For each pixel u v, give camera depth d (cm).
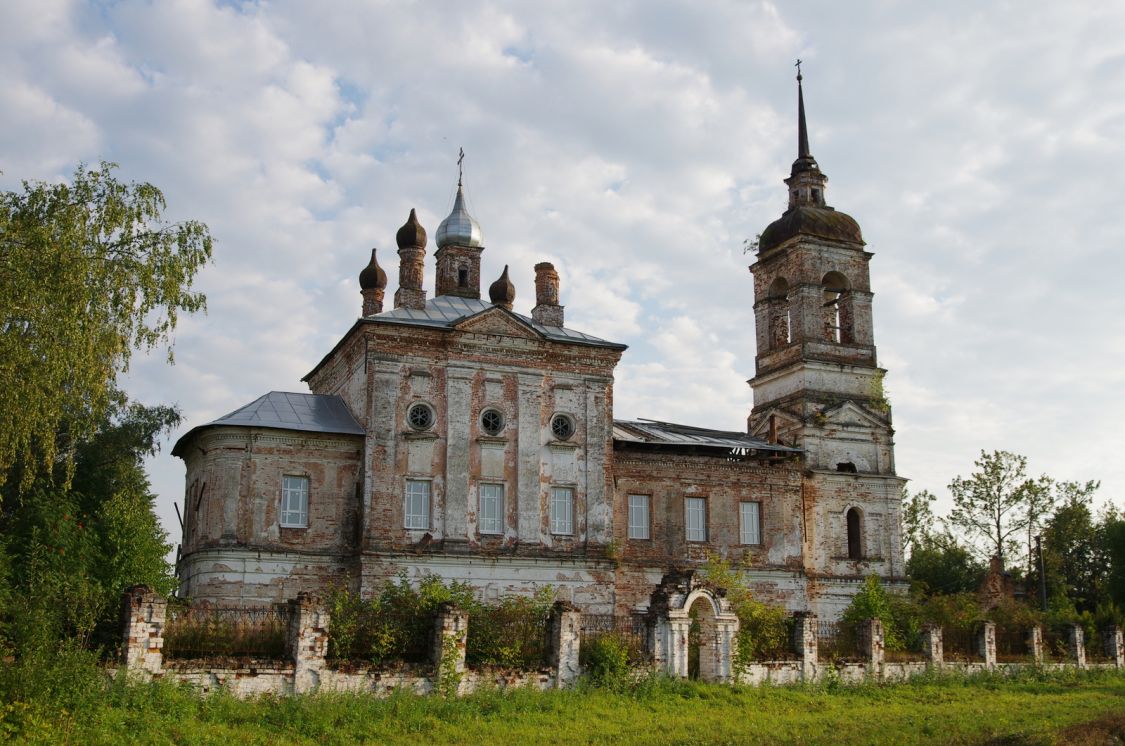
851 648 4238
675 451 5259
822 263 5916
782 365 5878
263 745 2455
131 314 3262
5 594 2678
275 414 4638
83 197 3272
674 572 3756
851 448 5766
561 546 4766
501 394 4797
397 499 4525
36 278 3045
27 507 4038
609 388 5009
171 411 6228
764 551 5366
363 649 3114
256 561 4366
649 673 3516
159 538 4250
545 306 5288
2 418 2997
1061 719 3272
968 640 4753
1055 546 8412
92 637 2711
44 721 2311
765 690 3656
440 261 5547
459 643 3181
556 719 2950
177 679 2738
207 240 3459
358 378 4734
